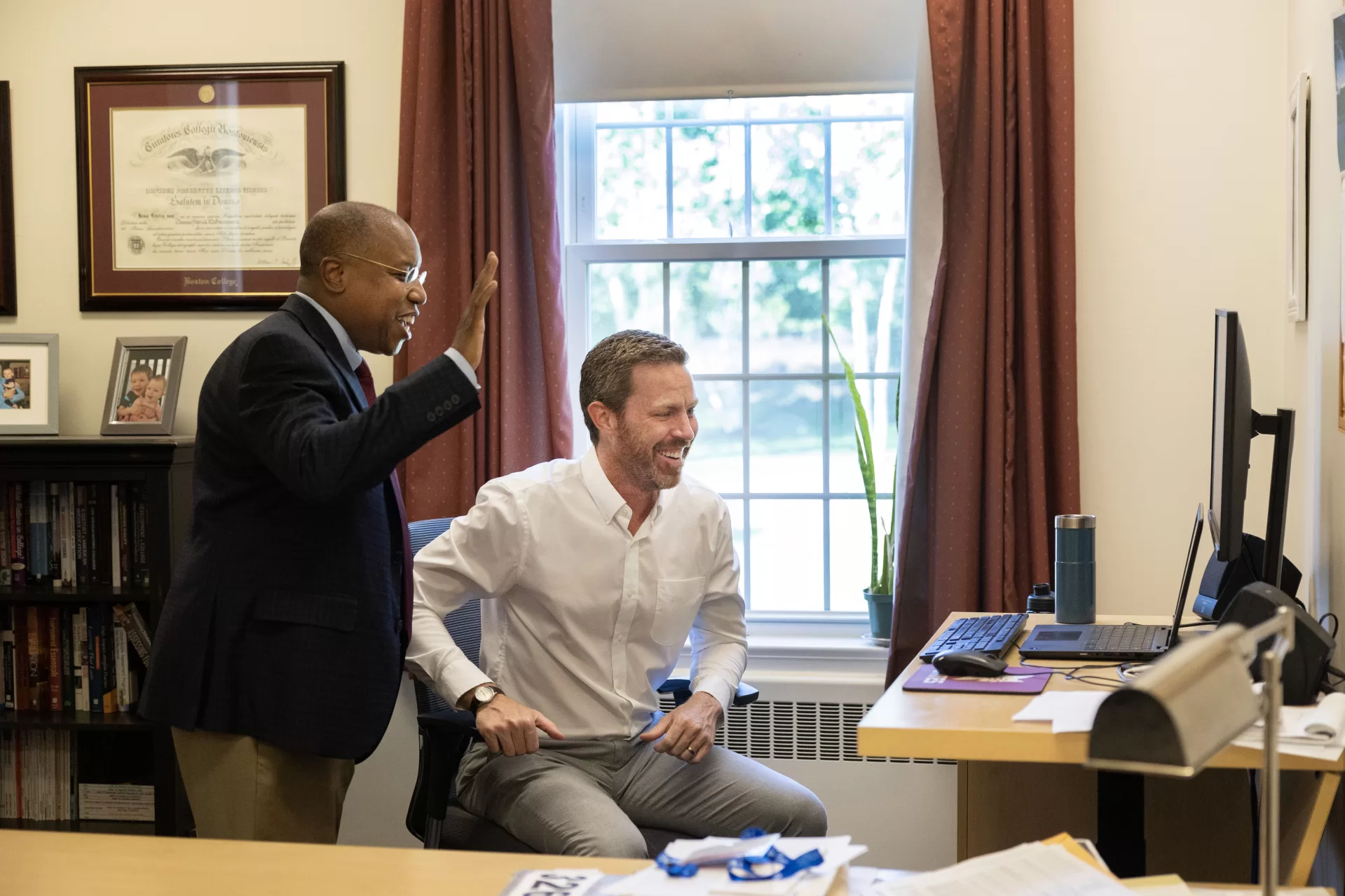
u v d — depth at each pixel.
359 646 1.81
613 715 2.05
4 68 3.04
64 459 2.66
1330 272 2.05
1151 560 2.72
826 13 2.82
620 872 1.17
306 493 1.68
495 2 2.75
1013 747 1.33
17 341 2.88
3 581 2.82
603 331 3.08
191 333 3.00
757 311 3.06
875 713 1.43
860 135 3.02
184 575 1.82
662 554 2.07
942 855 2.77
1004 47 2.61
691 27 2.86
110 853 1.24
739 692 2.19
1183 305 2.69
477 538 2.03
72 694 2.82
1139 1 2.69
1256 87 2.65
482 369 2.77
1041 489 2.60
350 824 2.79
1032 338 2.60
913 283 2.70
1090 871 1.08
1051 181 2.61
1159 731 0.78
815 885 1.05
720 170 3.06
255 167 2.97
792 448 3.06
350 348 1.93
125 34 3.01
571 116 3.06
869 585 3.00
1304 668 1.39
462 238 2.76
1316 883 2.00
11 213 3.04
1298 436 2.37
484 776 1.98
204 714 1.79
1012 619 2.09
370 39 2.94
